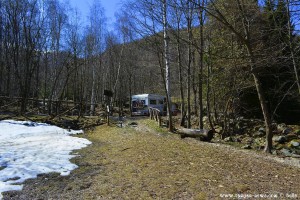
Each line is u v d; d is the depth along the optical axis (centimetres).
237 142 1145
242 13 778
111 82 3244
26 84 2102
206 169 620
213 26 1181
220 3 828
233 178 554
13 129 1227
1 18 2439
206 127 1516
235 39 1223
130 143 978
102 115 2103
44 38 2533
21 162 659
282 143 1127
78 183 527
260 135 1287
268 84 1438
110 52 3134
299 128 1327
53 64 2847
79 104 1820
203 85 1658
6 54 2370
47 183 527
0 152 759
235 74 1214
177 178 543
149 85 3909
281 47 816
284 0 682
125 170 611
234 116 1443
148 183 514
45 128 1339
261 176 581
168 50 1324
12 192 472
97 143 1048
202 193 458
